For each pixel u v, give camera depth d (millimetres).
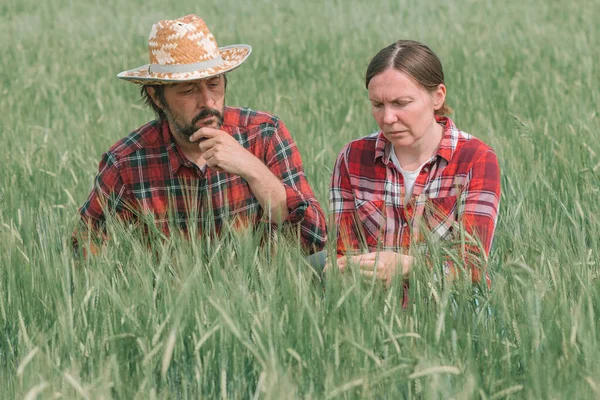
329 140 7047
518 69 10664
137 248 3572
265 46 12883
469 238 3412
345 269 3311
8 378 3092
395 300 3139
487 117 7941
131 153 4195
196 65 3865
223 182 4195
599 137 6410
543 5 16344
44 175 5711
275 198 3949
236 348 2977
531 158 5965
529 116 7941
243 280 3232
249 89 9797
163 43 3889
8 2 19016
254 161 3943
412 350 2924
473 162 3785
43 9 17938
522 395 2863
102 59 12203
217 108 3969
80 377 2979
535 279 3137
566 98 8453
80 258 3648
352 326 2988
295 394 2748
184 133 3986
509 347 3072
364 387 2668
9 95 9477
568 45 12031
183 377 2922
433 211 3738
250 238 3508
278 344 2947
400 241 3861
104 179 4219
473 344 3068
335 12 16203
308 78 10664
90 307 3262
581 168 5703
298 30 14133
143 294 3285
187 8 18109
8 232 3805
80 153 6277
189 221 3934
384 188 3908
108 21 16219
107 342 3105
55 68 11375
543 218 4867
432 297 3283
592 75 9891
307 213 4051
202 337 2871
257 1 18469
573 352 2855
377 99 3635
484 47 12094
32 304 3424
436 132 3848
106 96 9508
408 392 2834
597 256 3799
